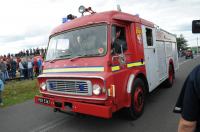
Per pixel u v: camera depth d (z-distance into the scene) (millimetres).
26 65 18953
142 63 6621
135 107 6043
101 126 5832
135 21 6504
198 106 1770
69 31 6039
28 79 18844
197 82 1749
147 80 6918
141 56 6590
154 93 9414
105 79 4895
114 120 6199
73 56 5695
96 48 5395
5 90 13156
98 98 4977
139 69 6391
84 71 5301
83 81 5145
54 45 6332
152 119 6145
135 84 6000
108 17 5500
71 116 6863
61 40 6152
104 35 5383
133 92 5891
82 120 6402
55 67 5945
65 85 5523
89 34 5625
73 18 6938
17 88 13883
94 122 6160
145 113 6684
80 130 5656
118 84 5297
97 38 5469
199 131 1815
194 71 1817
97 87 4973
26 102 9469
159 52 8570
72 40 5887
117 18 5660
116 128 5621
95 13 5988
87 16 6016
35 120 6742
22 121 6730
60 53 6074
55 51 6227
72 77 5266
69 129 5781
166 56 9711
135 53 6270
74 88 5336
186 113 1793
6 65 17594
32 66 19062
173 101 7961
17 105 8969
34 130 5887
